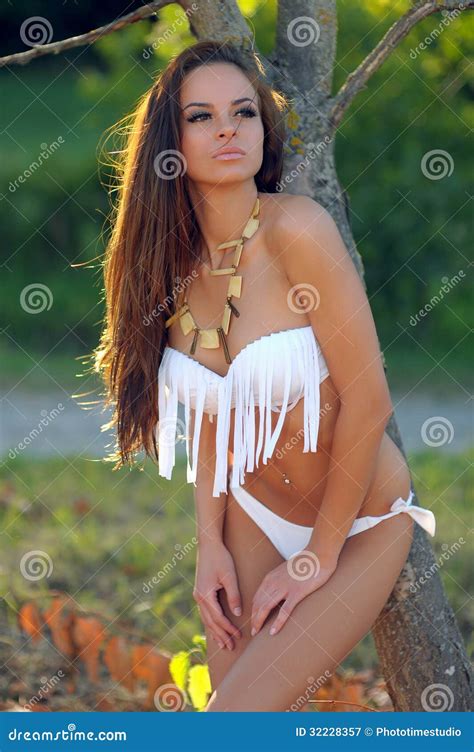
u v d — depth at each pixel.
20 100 29.81
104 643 8.05
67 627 7.62
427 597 5.98
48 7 28.88
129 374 5.76
